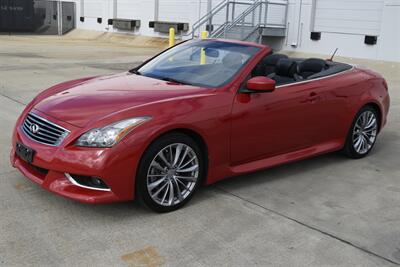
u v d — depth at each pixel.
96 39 30.36
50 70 13.62
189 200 4.35
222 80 4.70
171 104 4.12
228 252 3.54
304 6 18.44
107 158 3.73
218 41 5.50
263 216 4.19
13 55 17.53
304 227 4.01
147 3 27.05
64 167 3.78
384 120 6.36
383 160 6.09
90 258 3.37
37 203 4.21
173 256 3.45
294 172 5.45
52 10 33.81
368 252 3.64
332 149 5.70
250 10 18.55
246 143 4.68
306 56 18.33
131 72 5.41
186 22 24.56
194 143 4.25
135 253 3.46
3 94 9.53
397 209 4.50
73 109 4.04
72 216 4.00
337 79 5.62
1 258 3.31
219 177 4.56
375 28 16.39
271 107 4.83
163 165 4.08
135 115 3.90
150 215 4.09
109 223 3.91
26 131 4.23
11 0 32.12
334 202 4.60
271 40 19.81
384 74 14.91
